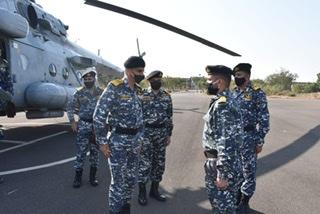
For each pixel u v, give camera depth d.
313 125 14.17
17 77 8.91
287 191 5.62
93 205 4.88
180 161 7.51
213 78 3.29
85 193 5.35
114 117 3.94
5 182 5.84
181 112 19.95
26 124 13.20
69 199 5.09
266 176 6.47
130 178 4.07
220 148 3.15
